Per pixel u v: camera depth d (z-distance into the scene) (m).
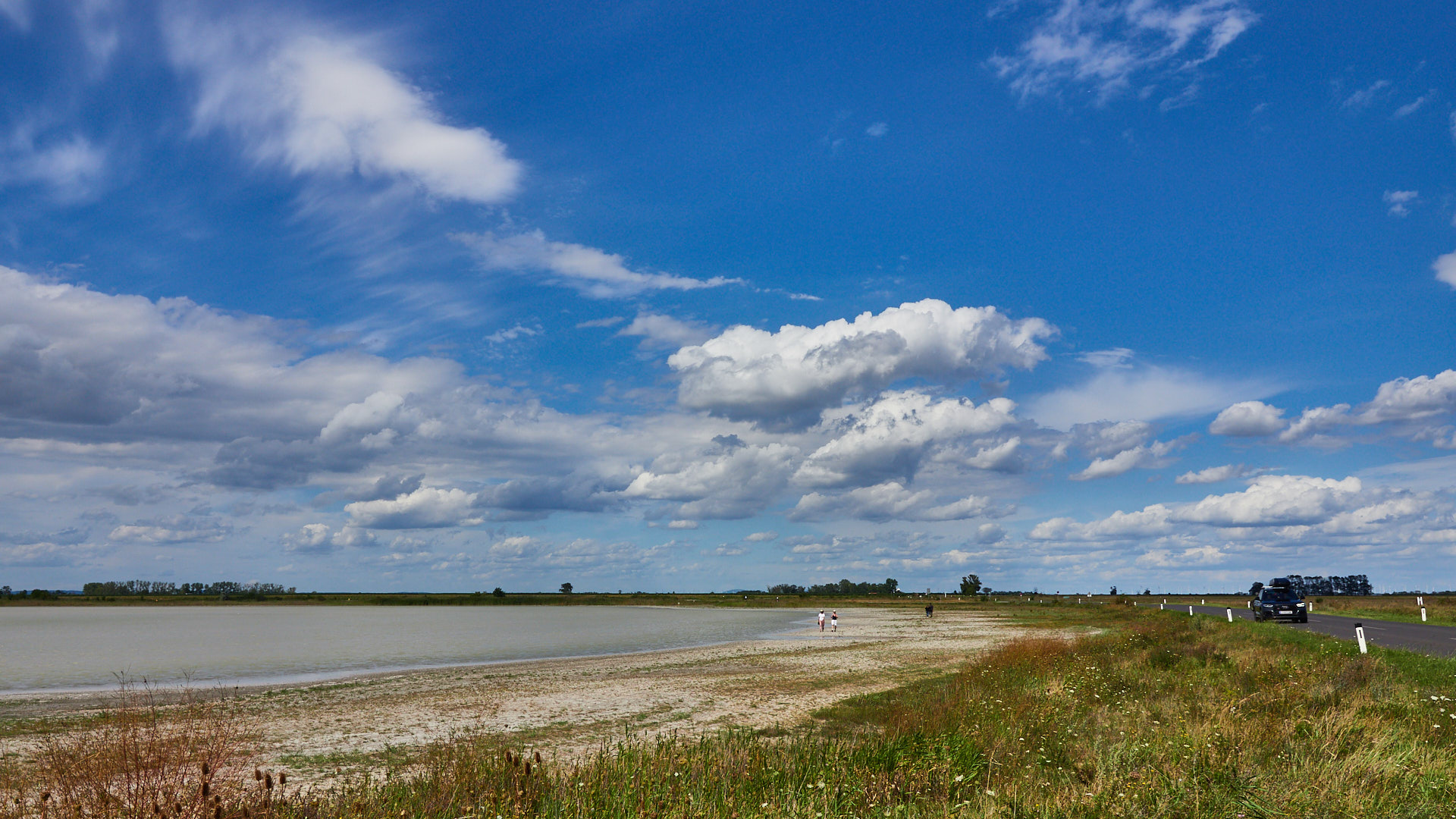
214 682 28.64
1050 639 33.69
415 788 8.52
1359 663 17.19
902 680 24.62
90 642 53.78
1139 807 7.50
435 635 62.28
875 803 7.97
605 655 39.53
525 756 12.93
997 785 8.91
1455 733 10.62
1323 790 7.45
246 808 6.66
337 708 21.19
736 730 16.11
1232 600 143.75
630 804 7.70
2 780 10.82
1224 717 11.06
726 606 156.00
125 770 6.87
